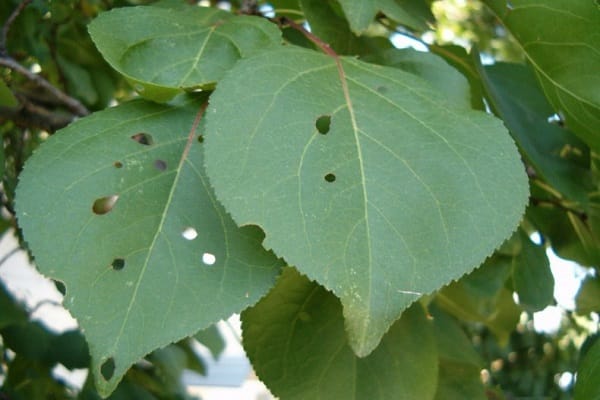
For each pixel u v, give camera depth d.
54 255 0.29
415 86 0.31
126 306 0.29
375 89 0.31
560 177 0.40
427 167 0.30
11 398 0.51
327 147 0.30
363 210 0.29
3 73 0.44
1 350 0.56
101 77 0.55
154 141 0.31
